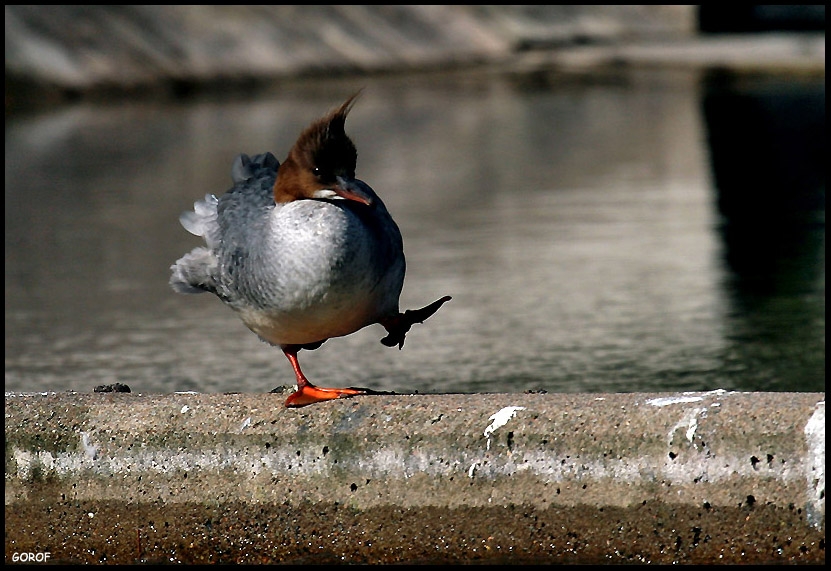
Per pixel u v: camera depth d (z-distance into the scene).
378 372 11.08
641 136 28.08
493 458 7.02
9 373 11.32
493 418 7.05
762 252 15.78
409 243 17.08
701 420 6.86
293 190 7.71
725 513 6.84
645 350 11.54
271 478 7.23
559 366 11.12
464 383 10.64
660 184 21.56
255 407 7.34
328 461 7.17
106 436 7.38
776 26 56.69
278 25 43.12
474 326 12.64
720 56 45.81
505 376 10.83
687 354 11.38
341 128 7.79
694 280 14.46
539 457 6.99
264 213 7.78
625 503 6.93
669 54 47.44
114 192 21.52
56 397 7.61
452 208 19.67
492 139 28.47
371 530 7.17
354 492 7.16
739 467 6.81
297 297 7.46
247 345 12.18
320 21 44.88
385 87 40.66
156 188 21.73
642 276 14.68
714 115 31.47
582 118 32.19
